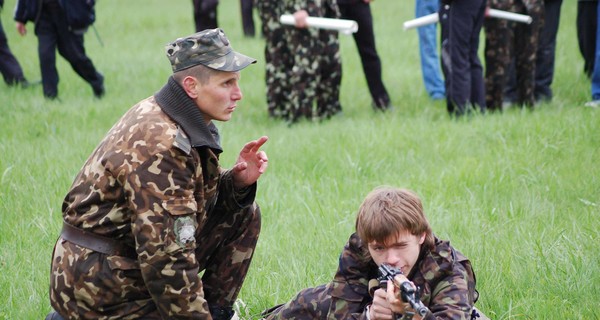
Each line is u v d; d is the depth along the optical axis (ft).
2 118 39.99
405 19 77.56
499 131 34.42
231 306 19.26
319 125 39.29
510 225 24.73
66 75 54.44
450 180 28.99
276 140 36.17
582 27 46.50
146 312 16.89
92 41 68.85
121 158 15.97
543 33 42.01
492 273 21.06
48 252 23.43
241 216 18.76
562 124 34.45
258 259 23.07
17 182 28.99
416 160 32.35
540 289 20.31
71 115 40.96
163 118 16.33
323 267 22.08
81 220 16.58
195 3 53.67
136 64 57.41
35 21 45.73
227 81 16.57
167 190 15.85
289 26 39.42
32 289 21.01
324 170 31.40
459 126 36.24
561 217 25.35
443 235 24.02
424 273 16.28
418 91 48.26
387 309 15.58
